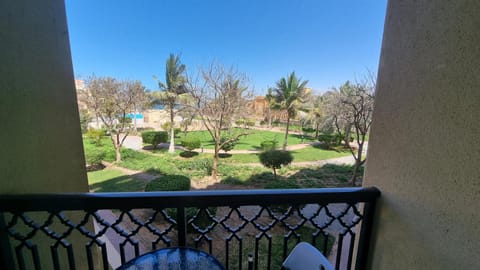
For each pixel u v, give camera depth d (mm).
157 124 15312
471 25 576
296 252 786
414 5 770
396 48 854
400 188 836
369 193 953
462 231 610
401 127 828
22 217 821
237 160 9570
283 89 13852
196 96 8031
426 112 718
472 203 582
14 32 873
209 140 14438
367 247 1017
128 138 14492
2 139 794
